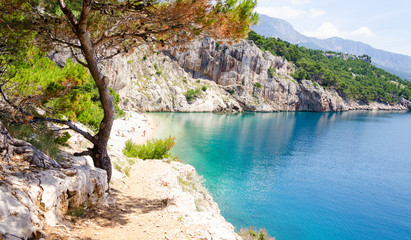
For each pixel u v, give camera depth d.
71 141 13.95
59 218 6.11
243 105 133.75
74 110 12.10
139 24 9.52
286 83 149.75
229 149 50.75
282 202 28.09
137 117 66.56
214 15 7.96
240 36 8.59
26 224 4.66
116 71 61.84
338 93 190.25
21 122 9.23
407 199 33.12
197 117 93.88
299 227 23.22
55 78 11.05
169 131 60.38
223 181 32.69
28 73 10.50
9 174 5.67
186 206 10.40
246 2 8.15
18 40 8.74
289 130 83.88
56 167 7.52
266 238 17.31
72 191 7.14
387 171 46.28
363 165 49.31
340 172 43.12
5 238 4.02
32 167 6.62
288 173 39.50
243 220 23.12
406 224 26.08
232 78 135.00
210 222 8.45
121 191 11.65
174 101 104.69
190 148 47.50
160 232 7.36
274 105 146.88
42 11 8.64
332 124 107.50
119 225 7.36
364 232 23.86
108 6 7.72
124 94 79.38
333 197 31.59
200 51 126.75
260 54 142.62
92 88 42.62
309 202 29.09
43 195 5.80
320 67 189.50
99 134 10.38
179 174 19.16
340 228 23.94
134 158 21.02
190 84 119.81
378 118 143.25
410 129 103.38
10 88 9.53
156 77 103.62
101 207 8.47
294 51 198.12
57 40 8.73
